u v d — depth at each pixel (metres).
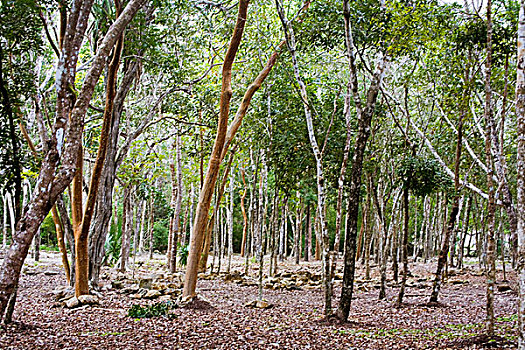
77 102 6.59
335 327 9.02
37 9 7.91
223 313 10.87
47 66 17.53
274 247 20.11
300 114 13.55
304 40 11.09
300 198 27.11
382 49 9.80
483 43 10.51
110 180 14.46
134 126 18.22
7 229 37.69
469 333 8.08
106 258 25.77
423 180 11.27
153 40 12.50
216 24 15.33
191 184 23.98
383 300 13.38
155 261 30.11
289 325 9.30
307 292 15.93
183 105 16.47
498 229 23.41
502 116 9.36
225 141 12.29
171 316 9.99
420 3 9.92
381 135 16.38
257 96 14.70
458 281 18.77
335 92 14.25
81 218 11.78
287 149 13.50
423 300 13.30
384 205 13.94
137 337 8.02
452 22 11.04
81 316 10.01
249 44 14.34
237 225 43.25
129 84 14.61
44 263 25.27
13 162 7.89
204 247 21.27
